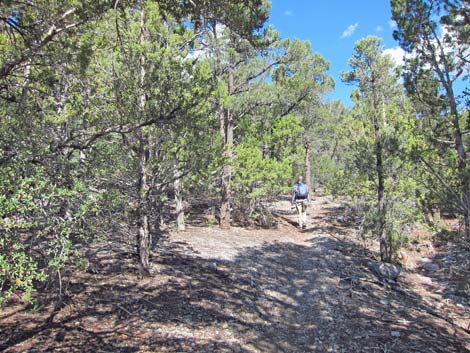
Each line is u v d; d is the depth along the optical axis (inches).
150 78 202.4
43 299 259.8
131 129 200.8
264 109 600.4
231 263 422.6
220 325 270.5
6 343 204.5
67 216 166.7
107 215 215.5
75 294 274.4
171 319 263.3
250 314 302.5
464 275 481.1
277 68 606.5
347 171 603.5
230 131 580.7
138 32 290.0
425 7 320.5
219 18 195.9
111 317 253.0
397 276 474.3
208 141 320.8
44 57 186.1
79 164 190.1
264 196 642.2
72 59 194.7
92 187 231.8
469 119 314.7
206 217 689.0
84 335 226.1
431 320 353.4
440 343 299.4
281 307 333.4
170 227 553.9
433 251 617.9
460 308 400.2
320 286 402.0
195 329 256.8
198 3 187.6
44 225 149.7
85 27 190.7
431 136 336.5
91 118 215.2
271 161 574.2
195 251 442.0
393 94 499.2
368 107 501.4
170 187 383.9
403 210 507.5
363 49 490.6
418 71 334.3
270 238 589.9
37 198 138.3
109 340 224.5
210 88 218.2
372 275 463.8
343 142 557.3
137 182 309.1
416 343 292.5
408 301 401.1
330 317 325.7
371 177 524.1
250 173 552.4
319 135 924.6
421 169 378.9
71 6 169.5
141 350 219.3
